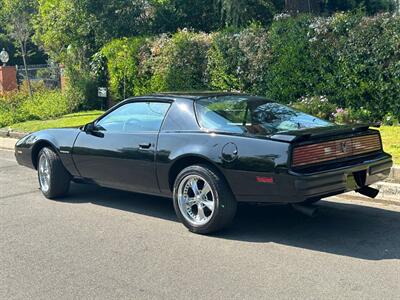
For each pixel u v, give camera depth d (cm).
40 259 534
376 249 540
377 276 469
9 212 719
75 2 1844
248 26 1588
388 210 689
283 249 546
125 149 664
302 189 525
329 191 549
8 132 1566
